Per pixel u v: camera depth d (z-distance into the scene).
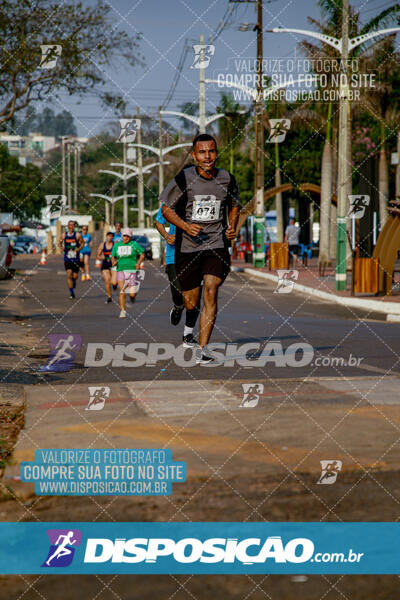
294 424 5.41
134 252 15.85
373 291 21.70
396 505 3.81
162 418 5.65
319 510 3.76
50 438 5.13
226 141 53.09
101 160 86.62
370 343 11.18
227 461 4.53
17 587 3.05
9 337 12.28
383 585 3.01
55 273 34.22
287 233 36.00
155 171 76.25
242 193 60.78
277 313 17.28
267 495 3.97
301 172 52.06
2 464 4.60
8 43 21.05
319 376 7.90
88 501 3.95
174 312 10.24
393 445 4.84
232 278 32.59
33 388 7.26
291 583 3.04
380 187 44.31
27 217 83.44
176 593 2.98
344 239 23.95
